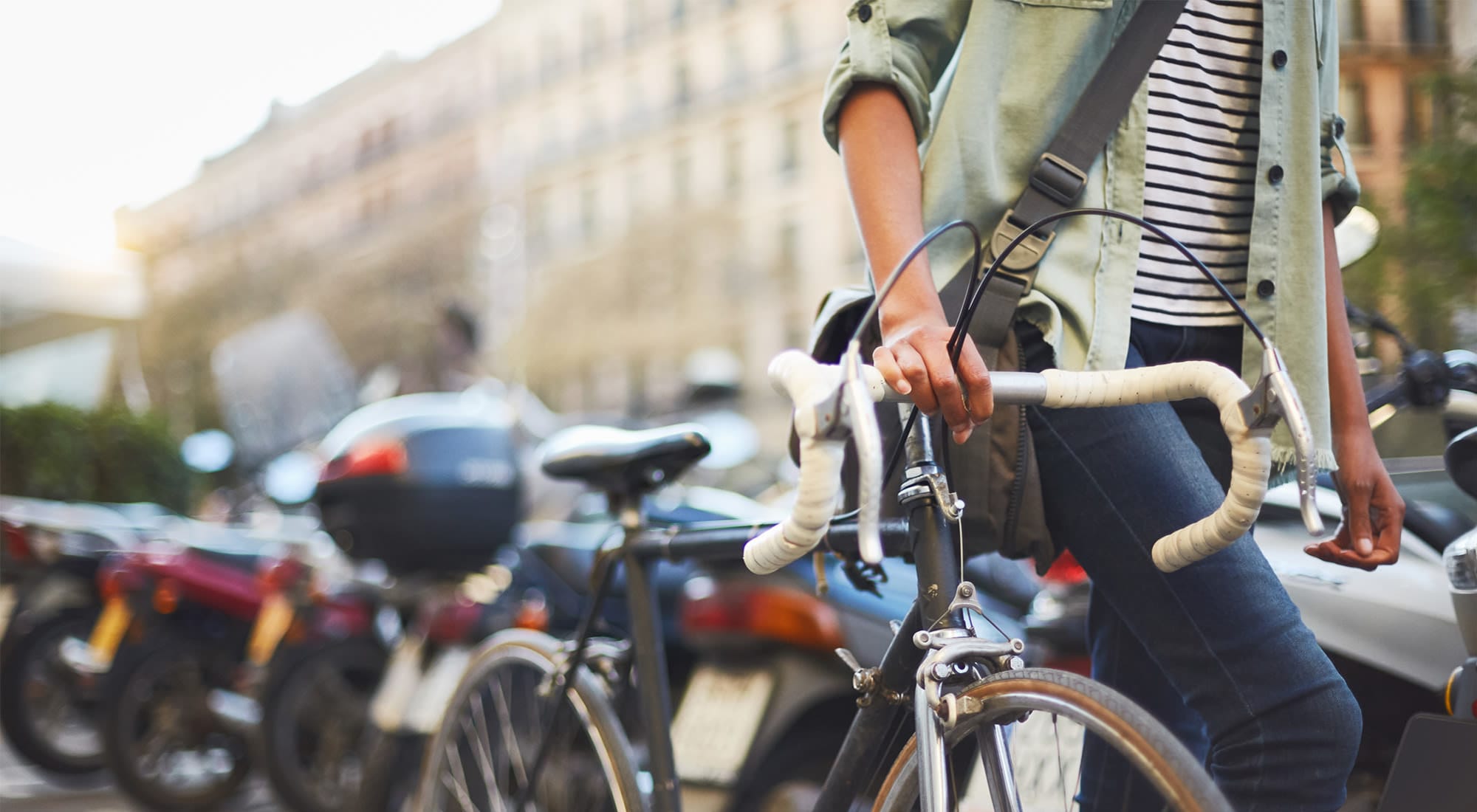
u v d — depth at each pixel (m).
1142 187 1.46
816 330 1.56
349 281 44.25
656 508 3.75
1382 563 1.52
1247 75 1.55
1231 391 1.15
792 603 2.57
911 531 1.35
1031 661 2.44
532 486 4.66
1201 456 1.45
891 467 1.42
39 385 10.00
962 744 1.25
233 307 44.22
